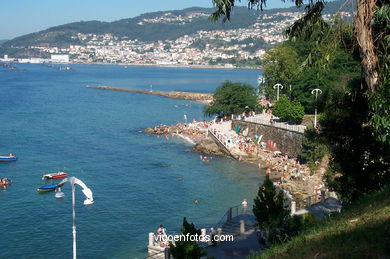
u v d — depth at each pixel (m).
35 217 48.44
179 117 134.12
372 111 22.78
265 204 24.70
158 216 49.03
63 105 156.75
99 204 52.88
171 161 75.69
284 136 76.00
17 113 132.00
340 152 27.33
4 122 114.19
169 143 91.25
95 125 113.38
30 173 66.81
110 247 40.91
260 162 73.88
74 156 78.25
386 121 20.89
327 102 29.44
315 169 61.81
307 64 23.81
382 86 20.94
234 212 49.50
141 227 45.81
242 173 67.75
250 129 87.31
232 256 29.30
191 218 48.28
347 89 29.72
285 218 24.38
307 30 23.77
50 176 63.66
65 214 49.53
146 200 54.59
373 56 21.48
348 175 26.89
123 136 98.75
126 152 82.31
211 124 104.88
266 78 112.06
